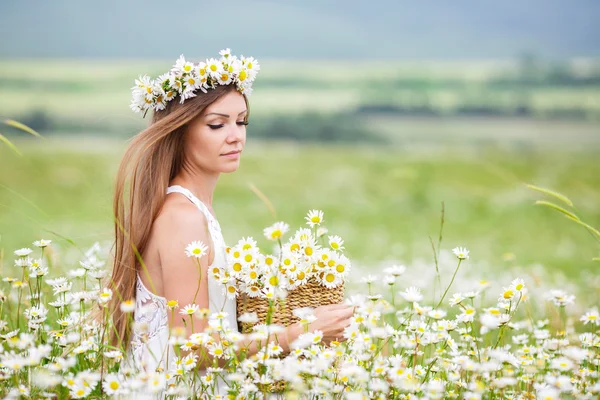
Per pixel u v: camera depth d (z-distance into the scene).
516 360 3.55
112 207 3.92
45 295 4.26
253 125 39.47
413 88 48.97
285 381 3.39
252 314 3.51
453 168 28.20
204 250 3.50
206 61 3.81
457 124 40.75
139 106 3.93
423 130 39.12
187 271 3.64
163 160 3.82
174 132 3.85
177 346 3.37
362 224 16.52
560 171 27.09
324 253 3.60
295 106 44.84
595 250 11.72
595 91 45.66
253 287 3.54
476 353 3.59
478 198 20.56
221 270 3.67
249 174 27.25
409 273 7.57
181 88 3.82
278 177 26.58
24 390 3.10
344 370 3.07
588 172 26.92
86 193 19.16
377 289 6.59
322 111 42.31
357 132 38.47
